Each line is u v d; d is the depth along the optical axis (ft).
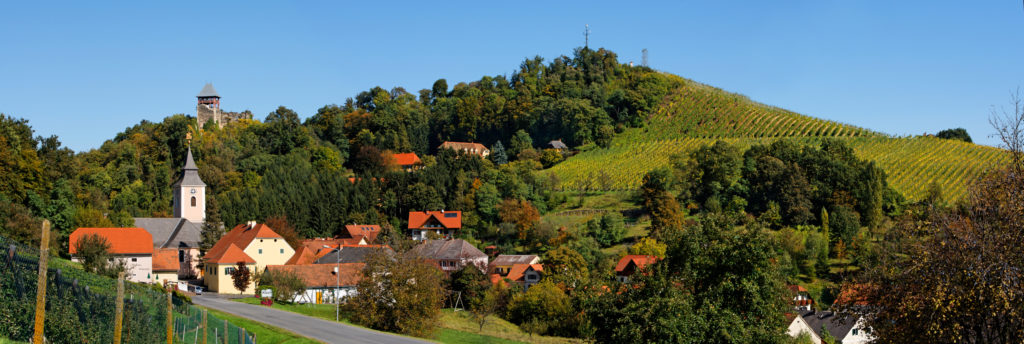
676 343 119.24
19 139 358.84
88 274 136.05
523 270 343.87
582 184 563.89
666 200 427.74
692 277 126.52
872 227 396.78
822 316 251.39
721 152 495.82
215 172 545.85
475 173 556.10
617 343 126.31
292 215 475.72
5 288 112.37
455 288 307.78
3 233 267.59
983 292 85.40
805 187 440.45
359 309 229.04
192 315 146.51
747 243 124.06
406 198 522.47
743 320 123.03
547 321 266.16
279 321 208.13
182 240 394.11
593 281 134.82
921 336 91.20
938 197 405.80
